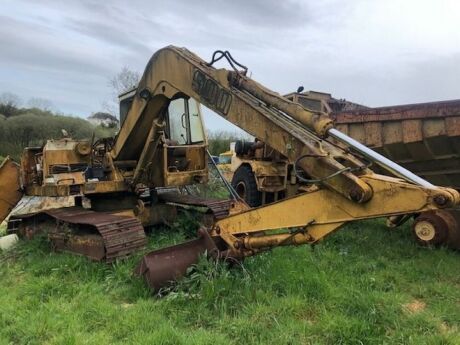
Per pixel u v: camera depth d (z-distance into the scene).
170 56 5.79
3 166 7.51
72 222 6.04
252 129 4.58
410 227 7.98
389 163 3.62
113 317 4.12
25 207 10.50
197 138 7.92
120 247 5.61
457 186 6.99
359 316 4.07
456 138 6.24
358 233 7.54
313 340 3.69
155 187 7.20
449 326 4.11
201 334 3.69
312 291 4.52
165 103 6.30
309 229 4.22
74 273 5.42
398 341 3.70
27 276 5.52
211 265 4.64
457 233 6.48
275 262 5.23
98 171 7.02
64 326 3.95
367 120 7.14
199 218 7.43
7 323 4.11
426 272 5.59
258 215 4.60
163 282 4.65
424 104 6.39
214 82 5.05
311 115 4.11
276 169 9.37
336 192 3.95
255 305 4.21
